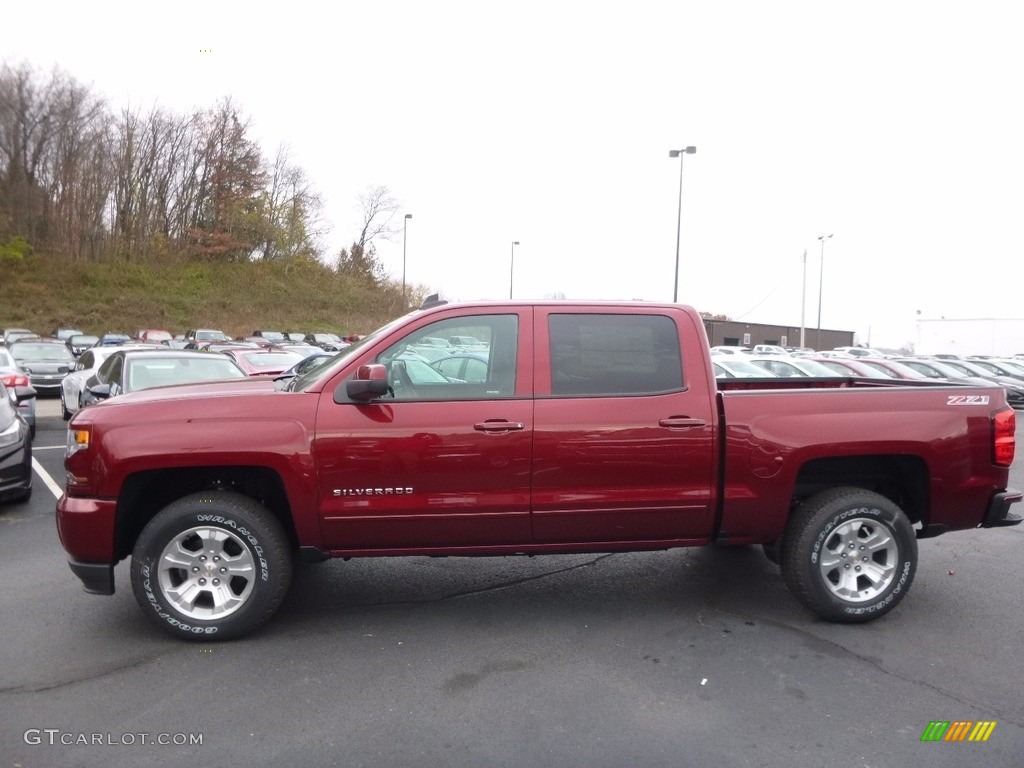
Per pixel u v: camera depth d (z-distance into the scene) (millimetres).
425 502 4398
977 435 4766
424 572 5812
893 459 4953
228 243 61812
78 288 51750
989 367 26188
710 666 4168
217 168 61781
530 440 4422
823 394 4691
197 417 4332
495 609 5035
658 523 4598
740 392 4637
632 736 3439
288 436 4316
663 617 4895
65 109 54469
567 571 5852
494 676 4043
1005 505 4820
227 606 4434
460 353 4879
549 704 3734
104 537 4312
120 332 47938
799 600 4801
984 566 6102
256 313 57188
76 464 4344
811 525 4645
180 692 3852
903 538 4703
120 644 4422
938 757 3285
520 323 4590
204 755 3277
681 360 4633
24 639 4492
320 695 3820
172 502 4574
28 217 53438
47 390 19578
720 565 6000
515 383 4504
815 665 4184
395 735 3447
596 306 4652
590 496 4496
